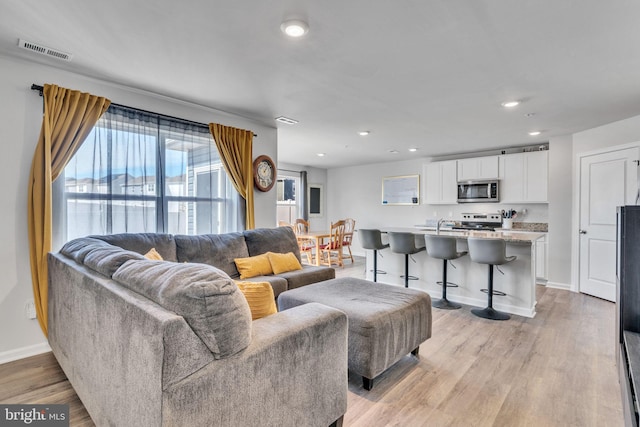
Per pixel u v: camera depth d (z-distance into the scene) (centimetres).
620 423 176
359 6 176
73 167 270
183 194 341
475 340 289
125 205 298
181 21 191
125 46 222
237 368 122
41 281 248
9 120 241
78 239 236
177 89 302
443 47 221
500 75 266
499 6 176
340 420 171
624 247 180
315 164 791
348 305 228
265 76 271
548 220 502
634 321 179
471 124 418
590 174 437
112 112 291
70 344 192
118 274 150
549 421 178
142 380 114
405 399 199
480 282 393
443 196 626
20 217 246
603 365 241
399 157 684
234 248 343
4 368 231
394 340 219
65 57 239
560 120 397
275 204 441
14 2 175
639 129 375
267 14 184
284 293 262
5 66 239
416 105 343
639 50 223
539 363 245
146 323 112
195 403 110
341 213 840
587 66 249
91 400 161
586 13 181
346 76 270
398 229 513
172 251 297
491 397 201
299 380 145
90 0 172
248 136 396
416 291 266
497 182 552
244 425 124
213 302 116
